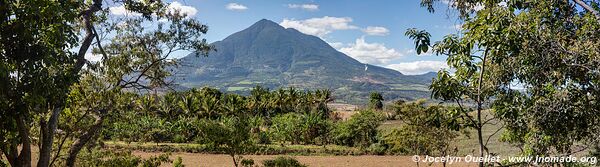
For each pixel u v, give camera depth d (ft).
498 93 15.57
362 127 131.03
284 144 140.67
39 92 16.89
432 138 42.91
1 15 15.83
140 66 37.83
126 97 31.60
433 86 15.28
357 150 123.13
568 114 13.98
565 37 14.84
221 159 104.88
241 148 56.24
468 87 15.74
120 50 37.63
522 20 14.06
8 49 16.20
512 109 14.78
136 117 37.19
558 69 13.88
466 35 14.71
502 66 15.31
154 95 38.29
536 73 14.38
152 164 42.98
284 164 70.38
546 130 14.71
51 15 17.44
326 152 121.90
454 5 19.98
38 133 28.89
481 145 15.14
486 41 13.83
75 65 25.72
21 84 16.49
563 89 13.96
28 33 16.22
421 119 33.94
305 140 144.56
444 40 15.39
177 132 130.93
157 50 38.91
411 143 47.19
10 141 20.27
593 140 14.96
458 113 15.31
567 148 15.65
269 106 193.67
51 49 17.46
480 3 17.90
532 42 13.71
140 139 124.57
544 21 15.24
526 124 15.43
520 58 14.42
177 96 42.16
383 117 133.28
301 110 193.47
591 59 13.15
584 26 14.90
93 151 37.86
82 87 29.04
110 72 31.99
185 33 39.68
